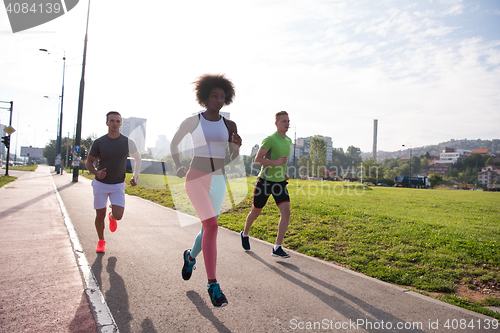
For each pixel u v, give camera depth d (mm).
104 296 2994
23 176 27484
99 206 4344
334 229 6340
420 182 70125
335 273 3885
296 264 4211
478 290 3551
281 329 2479
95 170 4242
